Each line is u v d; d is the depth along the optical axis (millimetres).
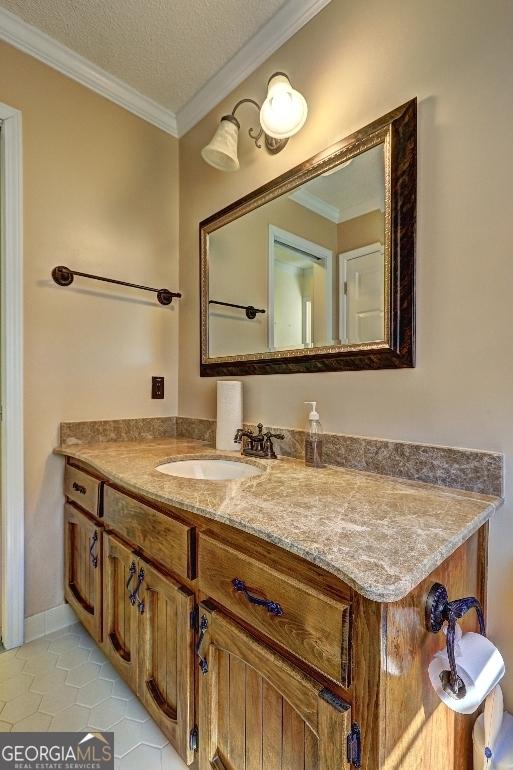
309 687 606
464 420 921
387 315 1057
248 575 724
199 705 856
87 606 1345
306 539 623
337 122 1189
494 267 874
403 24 1027
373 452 1088
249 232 1507
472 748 816
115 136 1686
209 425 1687
